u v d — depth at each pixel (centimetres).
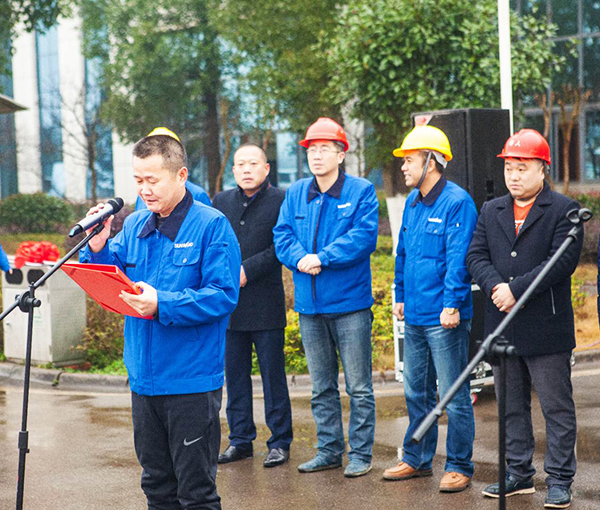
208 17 1866
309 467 505
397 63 1183
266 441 565
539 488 462
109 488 488
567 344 430
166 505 343
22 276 834
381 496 459
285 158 2275
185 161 331
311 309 497
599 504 433
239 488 479
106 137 2583
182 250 328
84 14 2077
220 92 2067
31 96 2702
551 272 417
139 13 1981
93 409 687
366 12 1192
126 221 347
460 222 459
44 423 643
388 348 815
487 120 641
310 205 498
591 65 1761
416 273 473
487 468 503
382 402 684
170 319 312
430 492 464
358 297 492
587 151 1775
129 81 2038
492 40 1193
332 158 490
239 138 2255
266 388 528
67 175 2661
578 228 337
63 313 819
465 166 635
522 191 431
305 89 1608
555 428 431
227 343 536
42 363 822
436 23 1187
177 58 1955
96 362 830
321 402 509
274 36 1639
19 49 2706
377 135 1426
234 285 331
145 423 334
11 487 494
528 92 1366
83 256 354
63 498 472
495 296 429
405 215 487
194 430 325
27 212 2412
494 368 451
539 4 1802
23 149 2616
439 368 468
